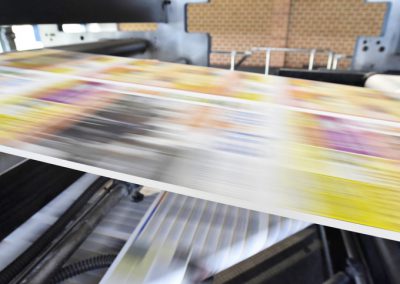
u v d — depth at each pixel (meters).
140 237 0.52
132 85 0.62
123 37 1.76
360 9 4.36
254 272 0.65
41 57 0.86
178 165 0.34
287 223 0.56
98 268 0.57
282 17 4.66
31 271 0.54
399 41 1.43
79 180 0.83
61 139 0.39
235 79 0.72
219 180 0.31
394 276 0.52
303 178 0.32
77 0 1.01
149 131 0.41
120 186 0.77
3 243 0.61
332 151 0.39
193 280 0.45
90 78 0.66
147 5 1.43
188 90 0.60
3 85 0.59
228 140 0.40
